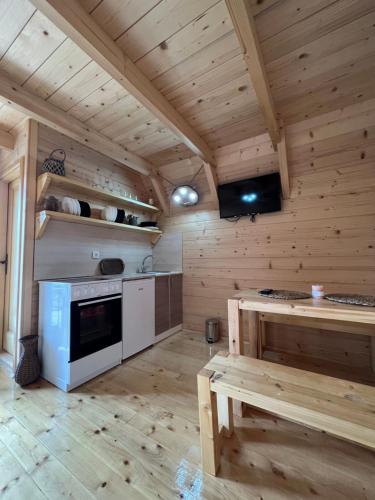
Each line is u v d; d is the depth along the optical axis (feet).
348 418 2.99
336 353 7.72
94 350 6.73
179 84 5.83
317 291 5.12
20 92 5.90
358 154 7.27
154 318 9.34
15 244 7.98
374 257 7.22
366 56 5.10
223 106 6.76
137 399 5.80
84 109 6.93
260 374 4.12
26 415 5.20
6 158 8.18
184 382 6.59
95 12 4.07
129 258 10.99
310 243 8.25
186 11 4.11
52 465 3.96
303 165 8.15
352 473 3.80
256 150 8.69
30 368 6.42
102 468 3.90
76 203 7.67
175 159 10.25
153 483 3.64
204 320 10.70
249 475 3.77
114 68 4.67
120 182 10.62
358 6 4.12
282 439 4.56
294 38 4.68
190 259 11.18
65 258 8.07
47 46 4.82
